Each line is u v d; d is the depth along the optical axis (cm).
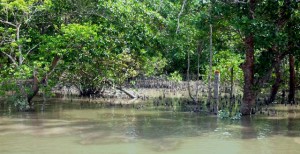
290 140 1085
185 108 1770
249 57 1529
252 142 1060
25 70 1550
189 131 1216
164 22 1852
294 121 1416
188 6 1930
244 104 1562
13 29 1597
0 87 1628
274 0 1388
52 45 1595
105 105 1888
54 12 1775
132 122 1388
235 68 2008
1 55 1773
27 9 1569
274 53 1555
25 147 991
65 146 1005
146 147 1001
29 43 1748
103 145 1020
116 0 1777
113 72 2056
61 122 1378
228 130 1234
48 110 1692
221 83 2241
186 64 3300
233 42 1816
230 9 1423
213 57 2139
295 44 1518
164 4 2025
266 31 1337
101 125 1322
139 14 1780
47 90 1669
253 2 1423
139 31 1761
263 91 2127
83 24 1767
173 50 1895
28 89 1666
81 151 954
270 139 1098
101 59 1873
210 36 1669
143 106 1855
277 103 1945
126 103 1983
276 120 1436
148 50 1834
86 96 2272
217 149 980
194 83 3084
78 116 1527
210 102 1836
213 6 1460
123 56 1961
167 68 3384
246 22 1332
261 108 1738
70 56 1655
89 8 1805
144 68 2352
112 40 1753
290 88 1958
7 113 1592
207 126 1309
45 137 1115
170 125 1325
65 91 2489
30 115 1543
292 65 1938
